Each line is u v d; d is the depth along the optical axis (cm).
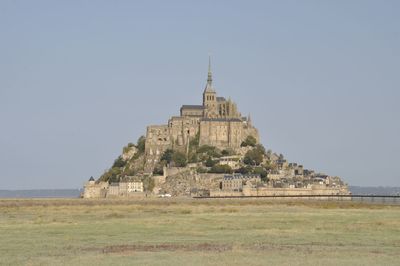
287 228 15538
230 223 17038
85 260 10025
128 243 12294
